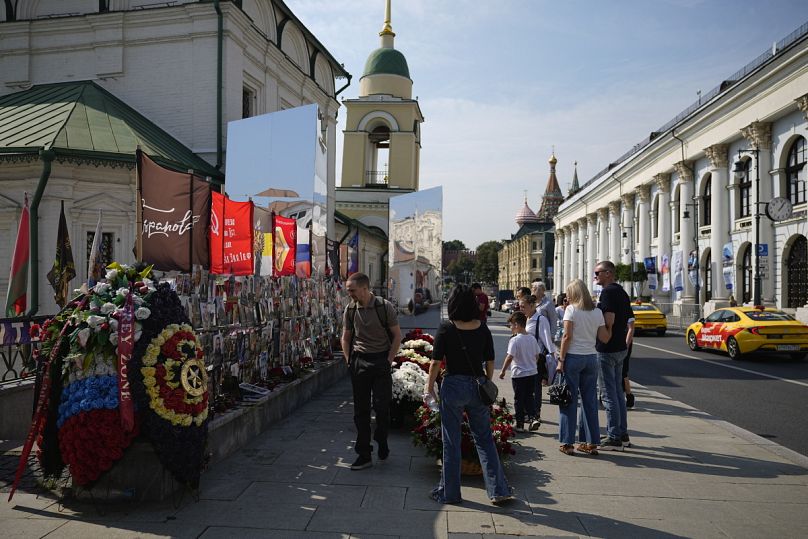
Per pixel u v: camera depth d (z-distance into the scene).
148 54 18.05
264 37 19.38
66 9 18.61
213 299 6.47
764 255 28.50
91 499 4.85
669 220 43.81
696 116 36.41
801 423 8.59
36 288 12.98
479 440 5.06
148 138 15.47
